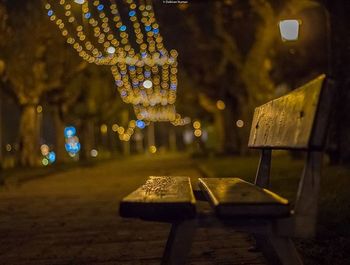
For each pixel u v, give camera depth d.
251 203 3.15
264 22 23.38
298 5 15.17
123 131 74.56
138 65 32.25
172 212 3.30
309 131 3.28
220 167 20.64
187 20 27.52
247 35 26.89
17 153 33.41
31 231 7.93
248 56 26.06
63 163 37.97
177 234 3.40
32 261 5.81
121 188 16.08
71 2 25.05
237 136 43.62
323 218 6.59
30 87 30.98
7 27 25.64
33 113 32.56
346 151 14.29
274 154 28.78
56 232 7.77
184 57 32.62
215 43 28.88
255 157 28.98
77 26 26.42
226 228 3.39
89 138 54.94
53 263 5.67
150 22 23.80
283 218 3.28
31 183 18.92
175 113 65.31
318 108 3.26
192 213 3.30
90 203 11.75
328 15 14.05
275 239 3.46
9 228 8.27
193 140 80.81
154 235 7.16
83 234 7.48
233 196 3.41
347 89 14.02
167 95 45.31
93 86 43.84
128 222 8.42
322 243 5.53
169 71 41.97
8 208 11.11
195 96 49.38
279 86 30.62
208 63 33.50
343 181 10.03
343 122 14.30
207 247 6.13
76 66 30.92
